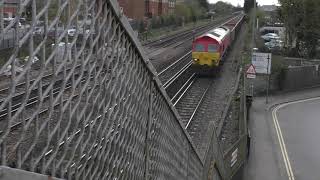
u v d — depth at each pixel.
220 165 11.23
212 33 31.38
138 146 4.43
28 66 2.47
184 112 17.94
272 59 33.59
